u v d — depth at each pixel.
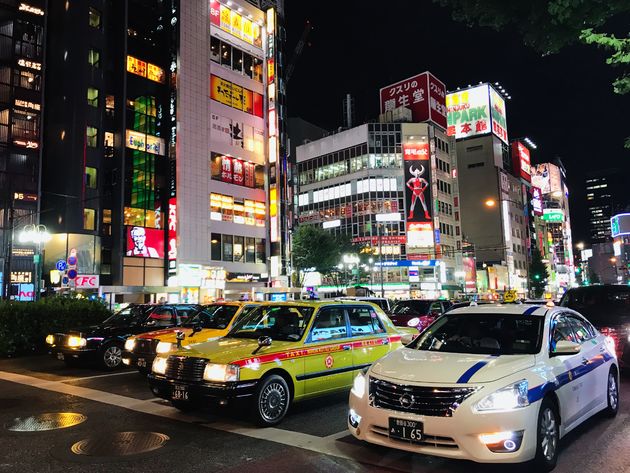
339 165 69.62
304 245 49.78
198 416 7.38
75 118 34.97
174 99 38.78
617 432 6.21
